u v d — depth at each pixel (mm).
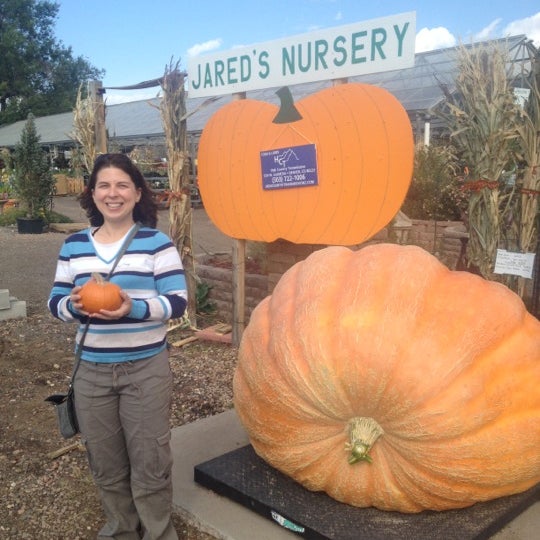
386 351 2473
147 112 30031
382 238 5805
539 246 5043
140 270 2691
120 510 2889
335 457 2740
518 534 2838
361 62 4809
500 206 4875
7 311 7395
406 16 4520
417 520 2768
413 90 15219
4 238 15570
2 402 4895
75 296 2520
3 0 56750
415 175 11398
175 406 4746
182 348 6180
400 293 2643
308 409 2660
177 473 3467
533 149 4512
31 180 17188
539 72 4570
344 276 2865
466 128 4566
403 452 2564
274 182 5391
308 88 17125
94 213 2914
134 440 2703
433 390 2428
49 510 3361
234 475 3213
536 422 2557
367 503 2820
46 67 59312
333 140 4977
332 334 2604
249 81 5551
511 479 2578
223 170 5742
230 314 6984
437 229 10008
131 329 2656
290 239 5418
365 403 2514
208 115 22125
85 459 3934
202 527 3023
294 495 3004
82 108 7047
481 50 4547
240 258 5930
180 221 6434
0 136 42156
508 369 2557
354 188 4957
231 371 5500
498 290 2807
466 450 2465
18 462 3908
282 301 2932
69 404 2770
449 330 2549
